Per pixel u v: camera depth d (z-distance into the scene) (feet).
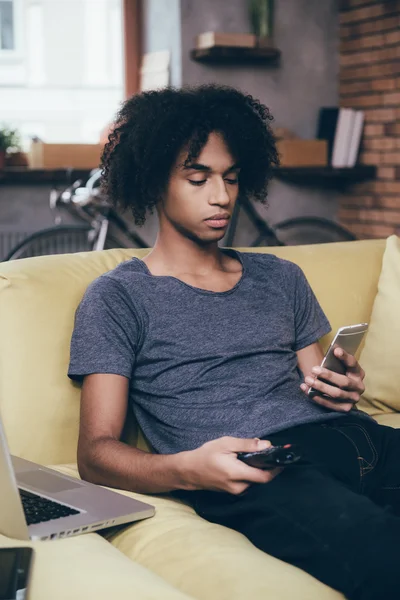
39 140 16.34
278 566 4.23
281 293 5.99
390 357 7.18
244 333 5.63
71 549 4.08
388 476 5.22
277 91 16.70
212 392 5.41
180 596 3.65
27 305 5.91
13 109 17.49
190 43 15.92
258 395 5.43
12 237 16.38
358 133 16.55
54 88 17.56
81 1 17.40
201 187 5.65
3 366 5.81
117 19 17.53
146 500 5.03
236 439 4.66
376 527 4.11
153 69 16.62
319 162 16.42
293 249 7.52
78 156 16.25
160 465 4.83
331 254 7.58
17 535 4.14
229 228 16.15
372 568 3.95
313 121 17.07
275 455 4.40
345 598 4.09
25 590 3.23
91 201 15.14
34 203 16.43
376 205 16.55
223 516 4.83
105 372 5.31
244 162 6.20
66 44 17.47
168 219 5.81
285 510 4.51
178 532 4.62
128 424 5.93
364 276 7.57
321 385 5.34
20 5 17.25
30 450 5.76
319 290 7.33
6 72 17.40
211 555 4.31
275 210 17.13
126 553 4.64
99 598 3.54
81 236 16.58
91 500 4.75
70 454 5.88
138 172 5.98
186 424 5.34
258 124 6.18
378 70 16.10
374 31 16.10
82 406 5.33
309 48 16.85
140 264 5.79
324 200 17.49
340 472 4.99
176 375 5.45
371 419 5.60
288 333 5.88
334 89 17.16
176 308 5.57
